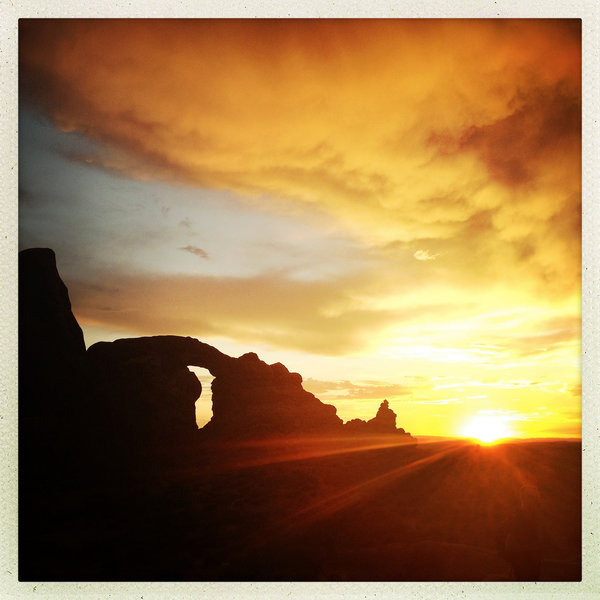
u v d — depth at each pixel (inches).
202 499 158.1
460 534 154.9
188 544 151.3
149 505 155.6
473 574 147.0
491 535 154.0
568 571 144.4
